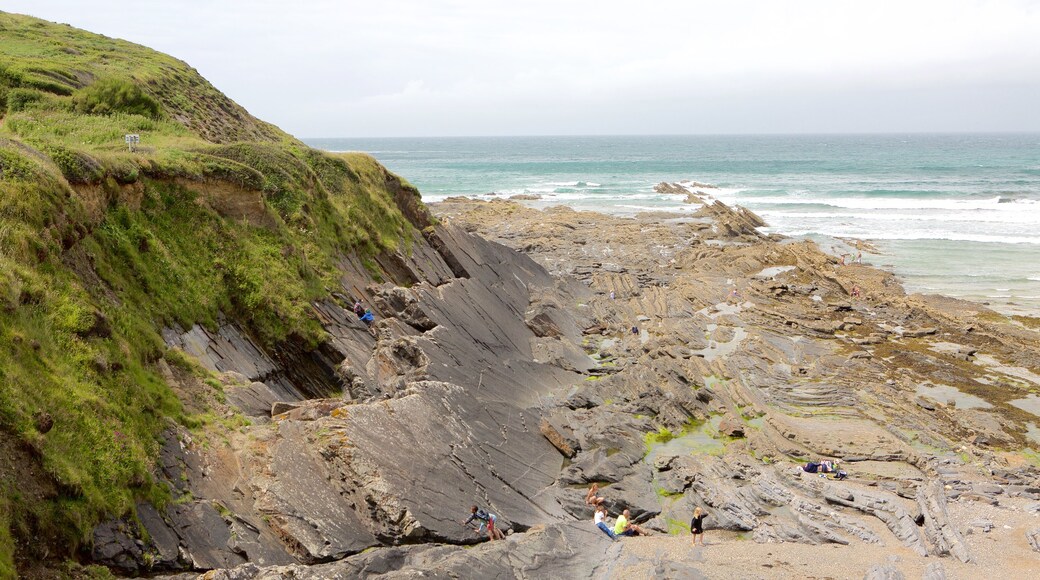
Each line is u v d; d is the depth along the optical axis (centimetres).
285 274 3172
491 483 2498
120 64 5281
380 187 4706
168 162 2988
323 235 3712
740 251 6919
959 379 3953
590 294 5612
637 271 6316
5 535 1388
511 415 3009
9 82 4153
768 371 4025
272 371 2859
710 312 5247
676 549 2316
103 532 1619
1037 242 7344
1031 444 3206
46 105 4088
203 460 2036
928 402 3616
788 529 2497
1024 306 5216
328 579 1739
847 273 6072
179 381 2295
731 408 3594
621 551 2253
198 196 3053
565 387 3759
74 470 1616
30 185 2089
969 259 6706
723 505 2647
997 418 3444
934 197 10750
